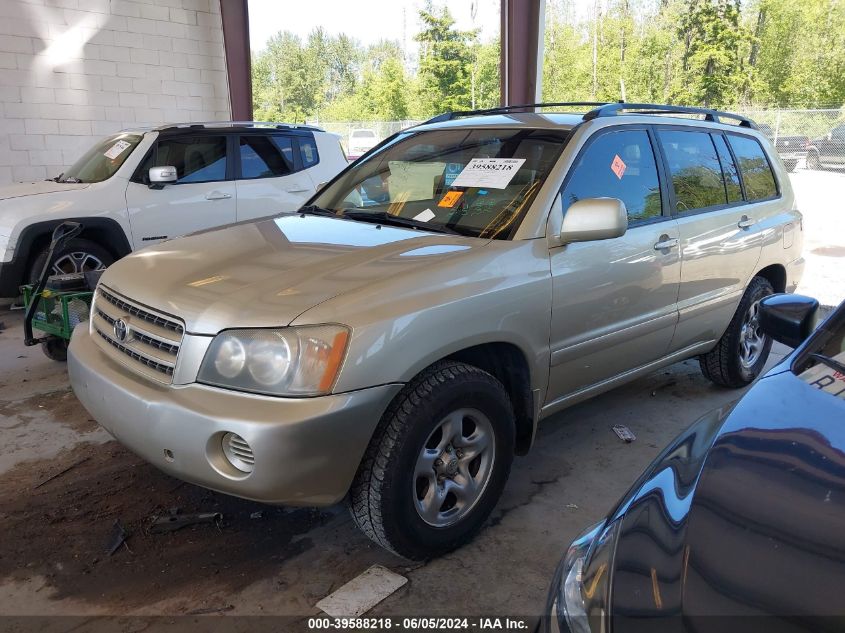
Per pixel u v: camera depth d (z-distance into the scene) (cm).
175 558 281
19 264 584
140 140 671
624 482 343
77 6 985
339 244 297
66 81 993
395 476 248
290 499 234
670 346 388
